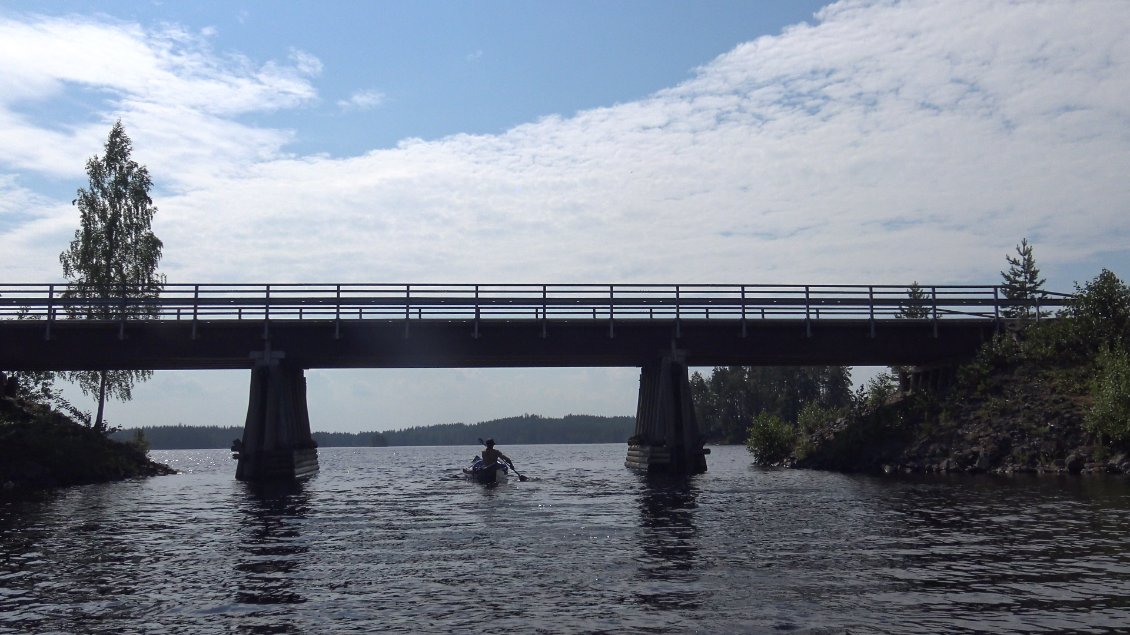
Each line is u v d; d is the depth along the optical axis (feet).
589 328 135.44
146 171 189.88
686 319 136.36
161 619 38.91
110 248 185.57
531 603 40.96
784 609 38.81
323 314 131.34
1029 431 115.44
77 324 127.44
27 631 37.09
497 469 132.87
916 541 56.49
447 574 48.52
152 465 174.70
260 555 56.08
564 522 71.46
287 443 133.80
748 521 69.05
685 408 135.64
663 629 35.99
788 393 391.24
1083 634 34.01
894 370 166.91
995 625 35.45
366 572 49.52
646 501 88.89
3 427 133.39
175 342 129.49
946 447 121.60
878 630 35.12
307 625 37.60
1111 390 105.91
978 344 142.72
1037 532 58.44
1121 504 71.61
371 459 350.64
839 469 137.59
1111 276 136.15
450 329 133.18
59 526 72.64
